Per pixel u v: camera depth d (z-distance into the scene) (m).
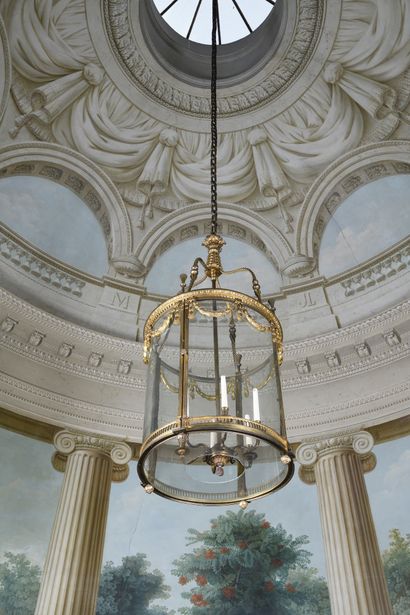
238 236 9.77
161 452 4.21
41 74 8.48
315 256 9.14
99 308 8.62
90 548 6.69
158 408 4.03
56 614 6.10
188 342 4.14
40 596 6.31
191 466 4.43
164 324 4.40
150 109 9.45
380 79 8.70
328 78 8.98
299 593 8.00
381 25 8.39
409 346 7.53
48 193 8.95
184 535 8.55
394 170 8.89
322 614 7.79
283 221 9.40
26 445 8.01
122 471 7.88
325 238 9.34
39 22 8.25
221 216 9.59
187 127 9.59
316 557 8.19
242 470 4.36
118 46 8.93
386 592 6.29
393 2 8.22
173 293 9.41
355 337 7.75
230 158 9.62
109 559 8.20
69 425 7.63
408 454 7.94
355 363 7.82
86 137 9.03
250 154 9.59
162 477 4.20
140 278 9.18
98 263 9.21
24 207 8.65
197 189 9.50
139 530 8.50
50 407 7.61
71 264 8.95
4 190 8.47
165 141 9.49
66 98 8.72
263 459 4.22
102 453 7.58
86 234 9.23
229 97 9.52
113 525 8.43
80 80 8.88
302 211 9.23
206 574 8.27
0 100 8.04
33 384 7.61
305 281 8.87
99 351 7.98
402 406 7.39
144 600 8.02
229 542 8.50
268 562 8.30
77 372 7.91
